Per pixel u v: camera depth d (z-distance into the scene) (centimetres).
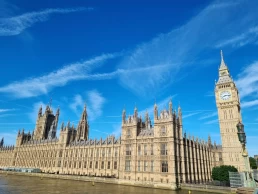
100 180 10775
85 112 19250
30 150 18512
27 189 7188
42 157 17050
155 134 9594
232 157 11806
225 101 12788
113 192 6969
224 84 13100
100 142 13425
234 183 3069
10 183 8969
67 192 6750
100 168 12769
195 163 10825
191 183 8831
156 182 8850
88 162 13562
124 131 10806
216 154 13912
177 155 9119
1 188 7238
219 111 12862
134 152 10031
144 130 10562
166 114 9631
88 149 13925
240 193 2205
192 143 11050
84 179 11488
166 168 8831
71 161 14662
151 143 9656
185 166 9681
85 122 18838
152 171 9188
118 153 12156
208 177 12131
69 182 10331
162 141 9294
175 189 8119
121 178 10062
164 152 9100
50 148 16725
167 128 9319
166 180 8619
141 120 11050
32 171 15862
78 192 6800
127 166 10112
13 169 17600
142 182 9212
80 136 18062
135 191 7338
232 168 8725
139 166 9681
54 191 6894
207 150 13075
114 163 12194
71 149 15050
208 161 12800
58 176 12938
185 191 7581
